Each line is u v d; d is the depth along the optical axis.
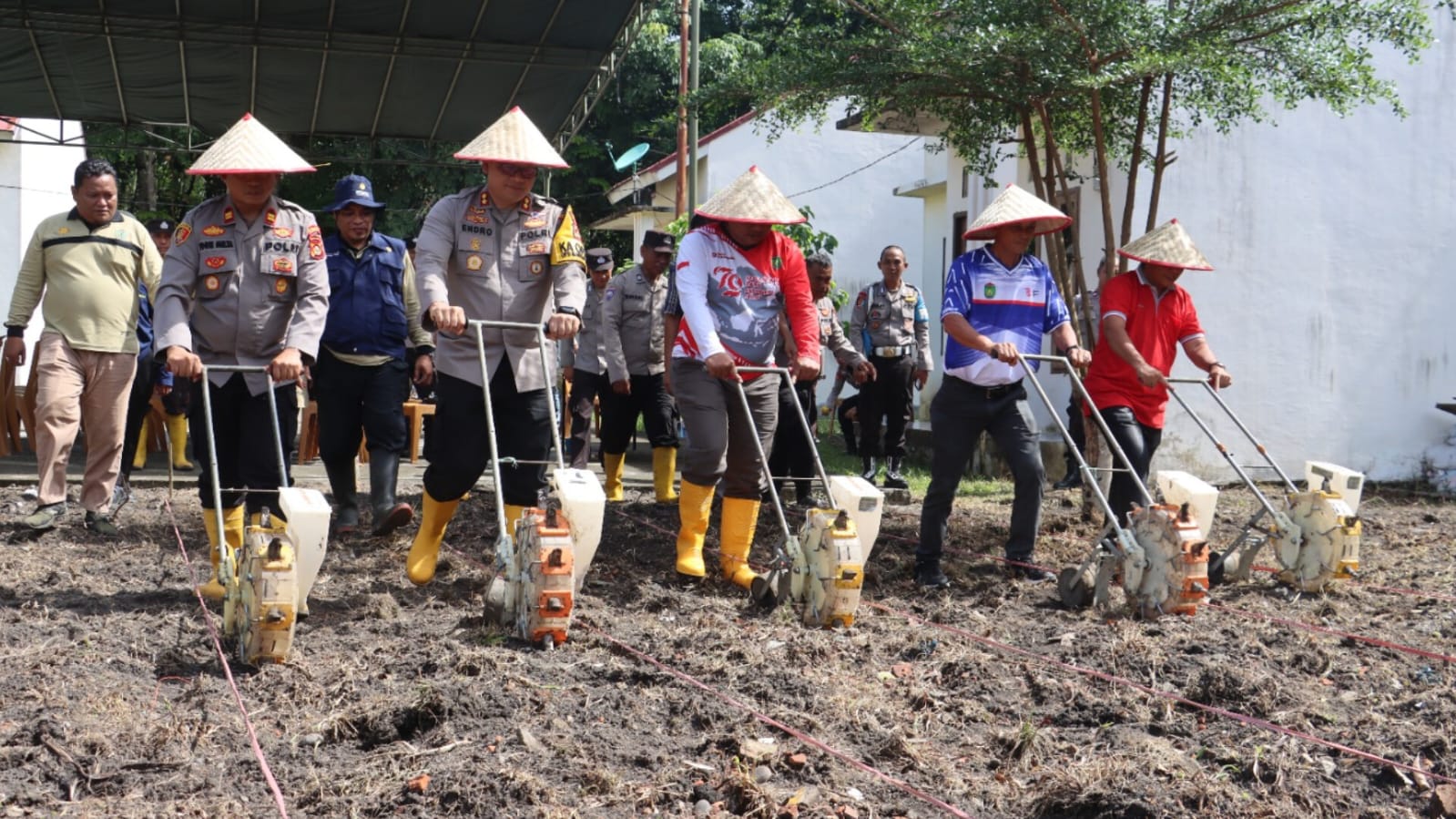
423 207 25.67
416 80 14.53
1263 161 11.99
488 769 3.69
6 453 11.18
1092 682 4.87
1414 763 4.01
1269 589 6.86
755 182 6.38
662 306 9.64
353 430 7.79
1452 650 5.56
